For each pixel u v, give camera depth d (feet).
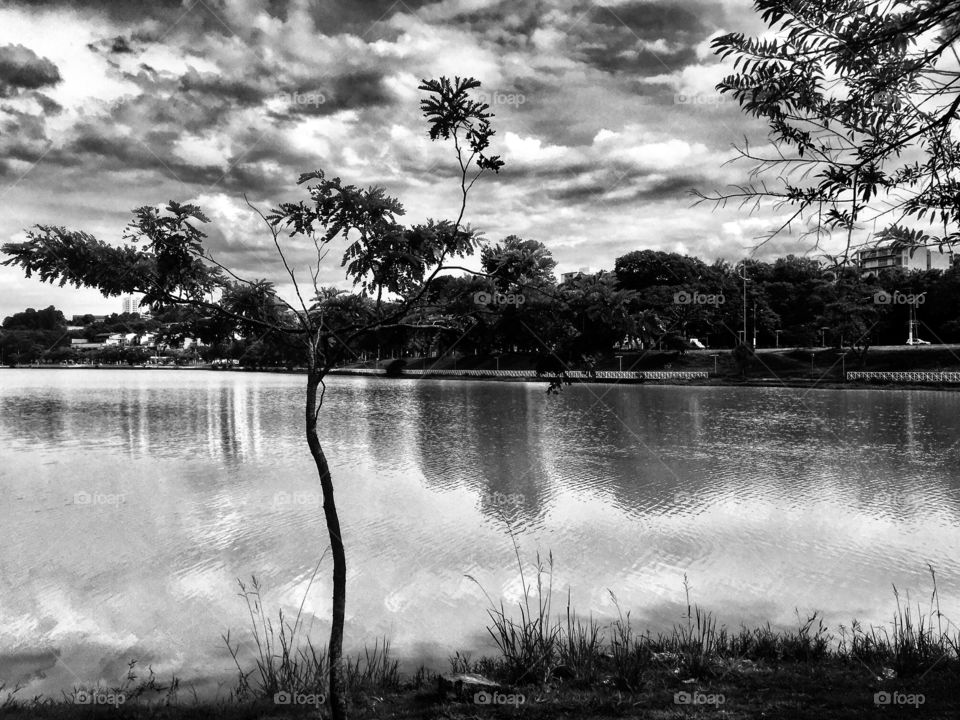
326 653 38.37
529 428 155.94
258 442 136.15
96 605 46.65
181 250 17.87
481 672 30.04
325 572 53.83
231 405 235.81
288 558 57.47
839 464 104.22
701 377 309.63
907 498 80.18
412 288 19.15
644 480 92.17
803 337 353.92
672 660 30.50
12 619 44.11
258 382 432.66
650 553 58.18
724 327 379.96
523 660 29.73
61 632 41.78
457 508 75.92
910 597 47.24
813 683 26.23
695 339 394.73
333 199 18.04
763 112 14.21
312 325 19.77
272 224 18.76
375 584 50.75
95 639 40.91
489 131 17.78
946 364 260.42
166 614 45.01
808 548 59.21
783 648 32.63
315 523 69.31
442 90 17.21
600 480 92.32
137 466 107.34
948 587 49.19
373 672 31.89
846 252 13.57
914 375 256.11
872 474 95.86
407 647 39.24
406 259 18.53
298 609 45.91
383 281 18.92
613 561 55.93
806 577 51.52
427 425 164.14
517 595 48.14
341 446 129.29
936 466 102.22
